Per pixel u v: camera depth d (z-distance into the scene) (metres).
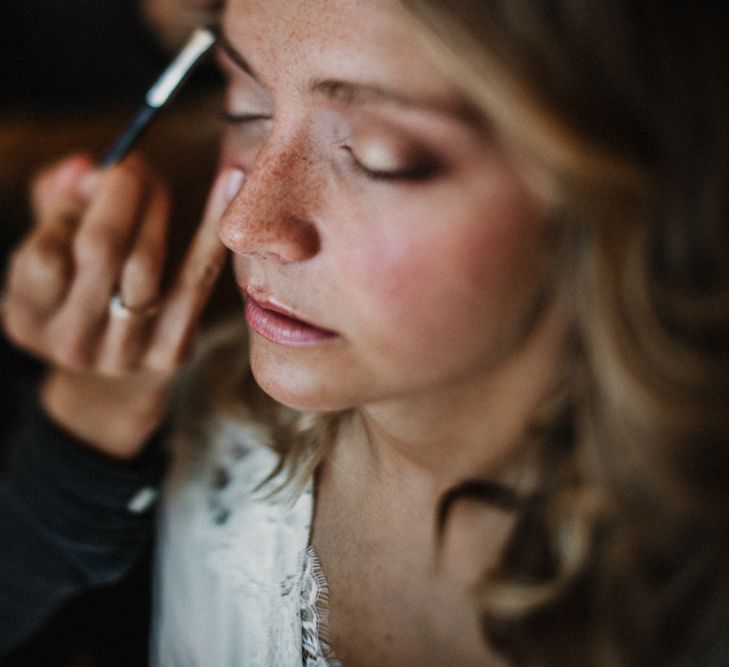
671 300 0.45
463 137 0.42
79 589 0.79
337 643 0.61
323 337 0.49
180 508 0.76
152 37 1.49
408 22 0.40
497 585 0.55
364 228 0.45
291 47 0.44
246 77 0.51
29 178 1.24
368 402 0.51
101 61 1.58
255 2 0.45
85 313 0.66
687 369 0.46
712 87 0.42
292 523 0.65
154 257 0.66
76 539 0.73
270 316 0.50
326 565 0.62
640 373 0.46
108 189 0.66
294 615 0.62
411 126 0.43
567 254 0.46
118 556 0.76
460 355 0.48
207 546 0.72
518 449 0.54
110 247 0.64
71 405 0.72
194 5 1.10
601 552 0.53
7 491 0.75
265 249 0.47
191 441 0.77
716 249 0.45
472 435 0.54
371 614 0.61
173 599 0.78
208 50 0.71
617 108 0.41
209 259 0.67
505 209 0.44
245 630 0.69
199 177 0.84
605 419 0.50
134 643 0.95
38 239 0.68
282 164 0.46
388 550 0.61
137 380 0.71
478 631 0.58
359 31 0.42
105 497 0.73
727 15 0.41
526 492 0.55
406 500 0.59
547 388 0.51
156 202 0.68
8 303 0.70
